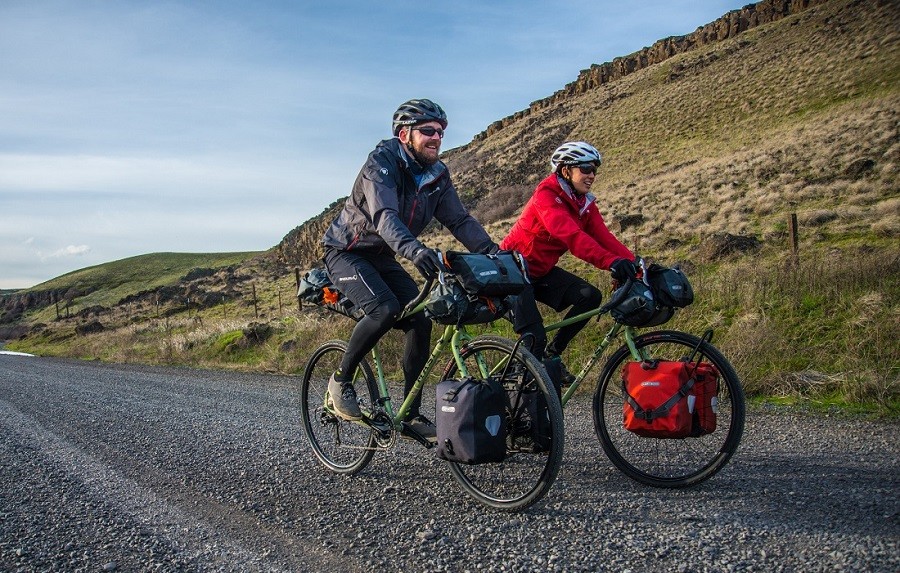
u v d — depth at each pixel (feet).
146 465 16.52
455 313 11.43
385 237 12.24
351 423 15.79
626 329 13.53
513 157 287.89
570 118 308.81
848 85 168.55
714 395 12.46
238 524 11.99
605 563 9.48
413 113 12.81
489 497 12.25
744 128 175.73
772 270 32.65
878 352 21.66
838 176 80.59
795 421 17.63
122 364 52.80
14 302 331.16
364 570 9.83
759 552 9.43
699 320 29.25
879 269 28.99
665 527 10.62
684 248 61.41
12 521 12.42
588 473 13.84
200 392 30.63
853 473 12.82
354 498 13.20
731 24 338.34
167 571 10.07
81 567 10.27
